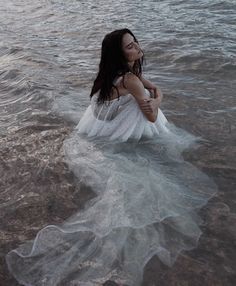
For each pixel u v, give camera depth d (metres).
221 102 5.69
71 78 6.77
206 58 7.51
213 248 3.06
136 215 3.30
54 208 3.54
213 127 4.93
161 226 3.23
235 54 7.71
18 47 8.72
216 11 11.28
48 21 11.50
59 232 3.17
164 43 8.56
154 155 4.21
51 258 2.96
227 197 3.62
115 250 2.99
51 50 8.62
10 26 11.16
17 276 2.83
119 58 4.13
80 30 10.25
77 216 3.35
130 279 2.78
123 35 4.09
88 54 8.27
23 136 4.74
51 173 4.01
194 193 3.64
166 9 11.97
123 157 4.10
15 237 3.22
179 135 4.67
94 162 4.04
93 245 3.04
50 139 4.64
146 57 7.79
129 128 4.38
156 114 4.33
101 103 4.36
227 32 9.27
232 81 6.52
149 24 10.38
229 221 3.33
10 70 7.16
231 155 4.29
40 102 5.68
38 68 7.30
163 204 3.44
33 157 4.29
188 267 2.89
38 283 2.77
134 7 12.56
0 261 2.99
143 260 2.92
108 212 3.34
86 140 4.48
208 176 3.94
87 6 13.20
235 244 3.10
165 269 2.87
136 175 3.78
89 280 2.78
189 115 5.27
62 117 5.17
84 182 3.83
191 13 11.28
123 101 4.32
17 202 3.63
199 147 4.44
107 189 3.61
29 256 2.98
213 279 2.80
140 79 4.54
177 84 6.45
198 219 3.33
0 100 5.91
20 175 4.01
